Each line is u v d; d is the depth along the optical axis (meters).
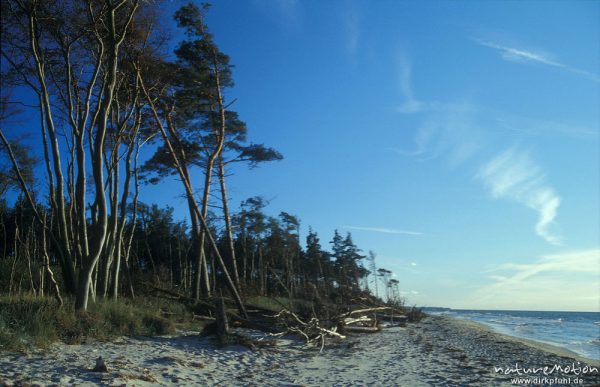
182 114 27.88
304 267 62.56
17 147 22.31
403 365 13.95
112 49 16.78
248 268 59.62
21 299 14.93
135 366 10.66
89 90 17.70
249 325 19.45
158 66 22.19
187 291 29.30
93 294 18.11
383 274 49.44
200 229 28.42
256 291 30.47
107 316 15.77
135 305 20.20
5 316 12.48
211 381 10.44
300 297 32.69
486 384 11.20
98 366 9.67
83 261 17.55
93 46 20.30
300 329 19.36
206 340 16.08
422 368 13.44
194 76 26.31
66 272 19.23
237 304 22.33
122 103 23.19
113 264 22.19
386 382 11.21
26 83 18.67
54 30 17.97
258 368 12.52
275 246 52.38
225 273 22.86
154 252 61.72
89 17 18.19
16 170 17.62
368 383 11.07
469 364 14.50
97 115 20.31
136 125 22.94
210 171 29.28
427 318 45.31
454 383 11.26
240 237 55.53
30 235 23.05
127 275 24.59
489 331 35.06
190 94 26.28
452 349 18.34
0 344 10.66
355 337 22.19
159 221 59.56
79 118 21.06
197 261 27.61
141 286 25.44
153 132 25.67
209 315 22.23
